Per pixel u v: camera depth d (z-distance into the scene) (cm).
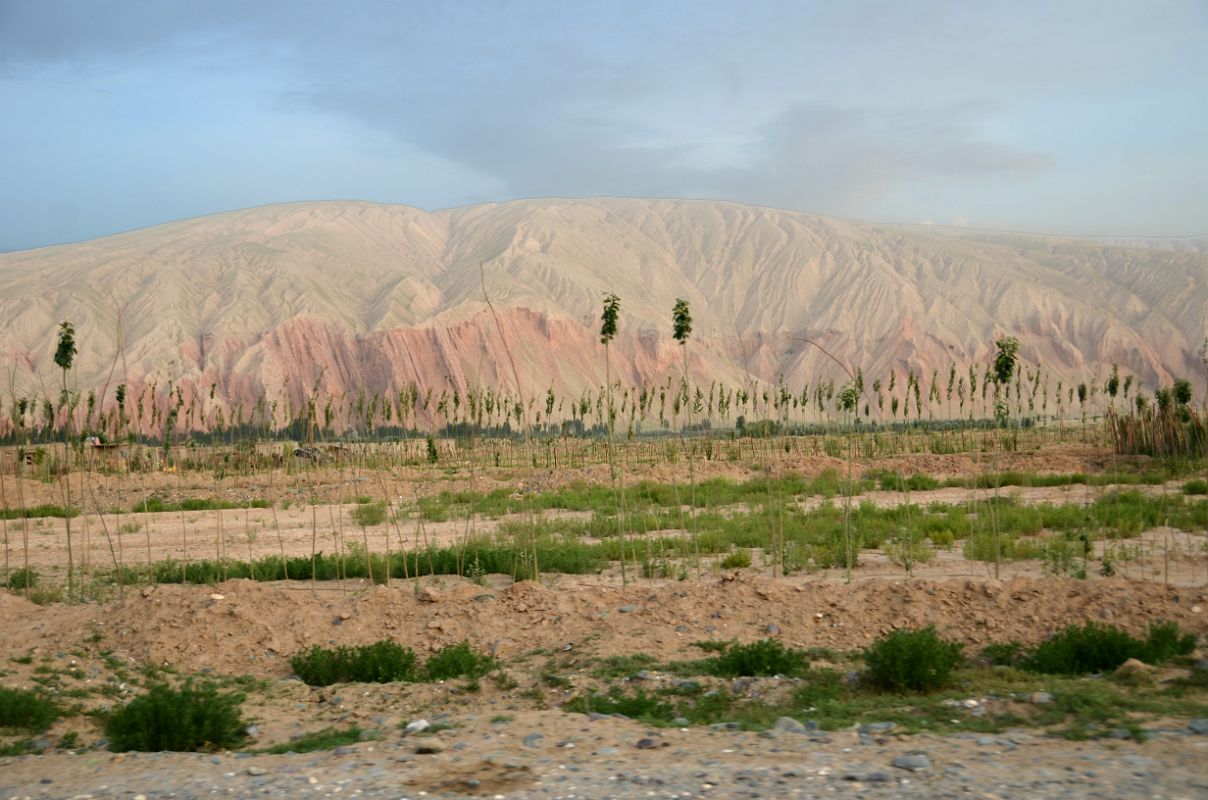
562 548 2205
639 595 1548
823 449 7306
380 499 4028
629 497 3622
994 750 853
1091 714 965
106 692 1243
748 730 982
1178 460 4200
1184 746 833
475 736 1004
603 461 6462
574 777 822
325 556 2291
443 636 1441
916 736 920
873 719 1005
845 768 806
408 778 844
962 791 734
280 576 2122
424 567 2086
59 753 1034
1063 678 1155
